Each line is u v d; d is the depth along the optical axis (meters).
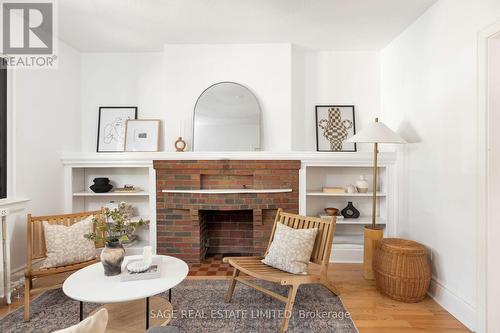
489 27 1.96
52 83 3.29
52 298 2.52
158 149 3.86
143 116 3.93
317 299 2.54
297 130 3.88
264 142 3.67
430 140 2.67
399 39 3.32
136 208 3.88
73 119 3.69
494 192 1.98
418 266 2.44
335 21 3.03
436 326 2.14
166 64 3.65
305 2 2.67
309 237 2.38
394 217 3.41
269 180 3.42
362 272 3.16
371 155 3.37
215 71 3.65
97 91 3.88
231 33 3.33
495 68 1.98
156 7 2.74
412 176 3.00
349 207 3.69
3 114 2.72
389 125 3.57
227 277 3.03
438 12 2.56
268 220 3.44
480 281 2.02
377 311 2.34
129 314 1.96
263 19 2.99
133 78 3.90
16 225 2.75
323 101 3.88
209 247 3.83
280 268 2.36
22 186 2.85
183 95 3.66
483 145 2.01
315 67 3.87
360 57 3.86
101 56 3.88
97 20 2.98
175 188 3.44
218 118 3.64
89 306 2.38
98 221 2.48
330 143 3.85
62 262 2.38
